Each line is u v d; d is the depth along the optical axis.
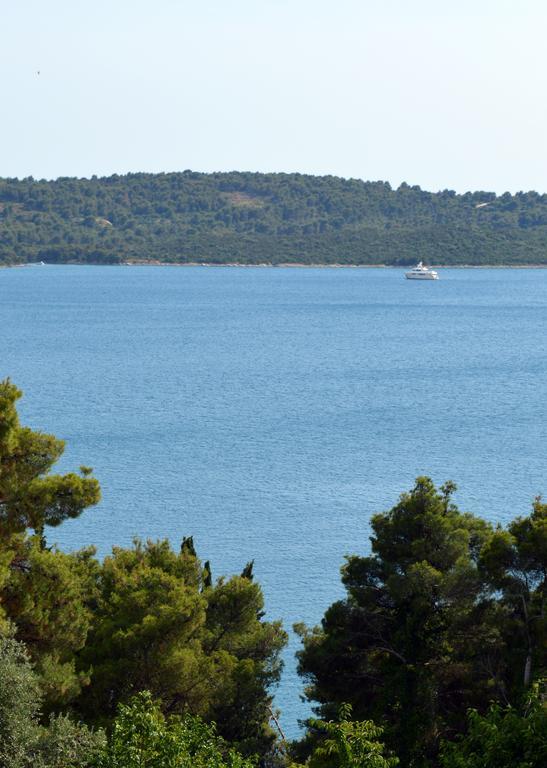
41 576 112.75
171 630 120.31
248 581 139.25
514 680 127.88
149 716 86.44
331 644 132.62
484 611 130.25
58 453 117.69
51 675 107.06
